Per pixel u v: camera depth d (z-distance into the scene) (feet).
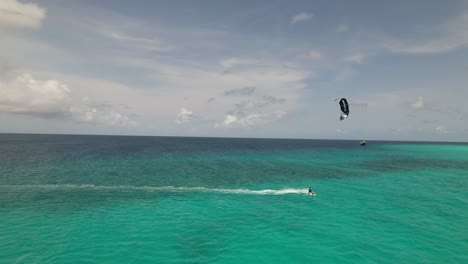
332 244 68.23
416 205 104.88
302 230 77.41
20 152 294.25
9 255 60.49
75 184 136.98
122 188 130.93
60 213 91.09
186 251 63.62
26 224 80.07
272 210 97.30
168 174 171.53
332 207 101.55
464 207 102.37
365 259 60.70
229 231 76.28
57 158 242.58
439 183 152.87
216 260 59.47
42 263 57.11
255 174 177.68
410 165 239.30
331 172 190.39
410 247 67.05
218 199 112.88
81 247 65.00
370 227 80.33
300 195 121.19
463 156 351.25
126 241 68.80
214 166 214.90
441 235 74.79
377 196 119.85
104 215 89.61
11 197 110.83
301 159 282.56
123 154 299.79
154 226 79.82
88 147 400.26
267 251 64.13
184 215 90.68
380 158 305.94
